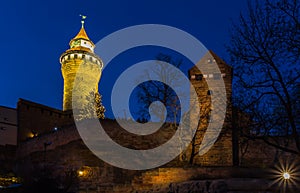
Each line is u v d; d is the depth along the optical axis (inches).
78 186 1090.1
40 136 1434.5
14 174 1285.7
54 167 1210.6
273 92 589.3
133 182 1068.5
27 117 1772.9
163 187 968.3
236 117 663.8
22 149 1510.8
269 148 1190.3
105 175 1142.3
